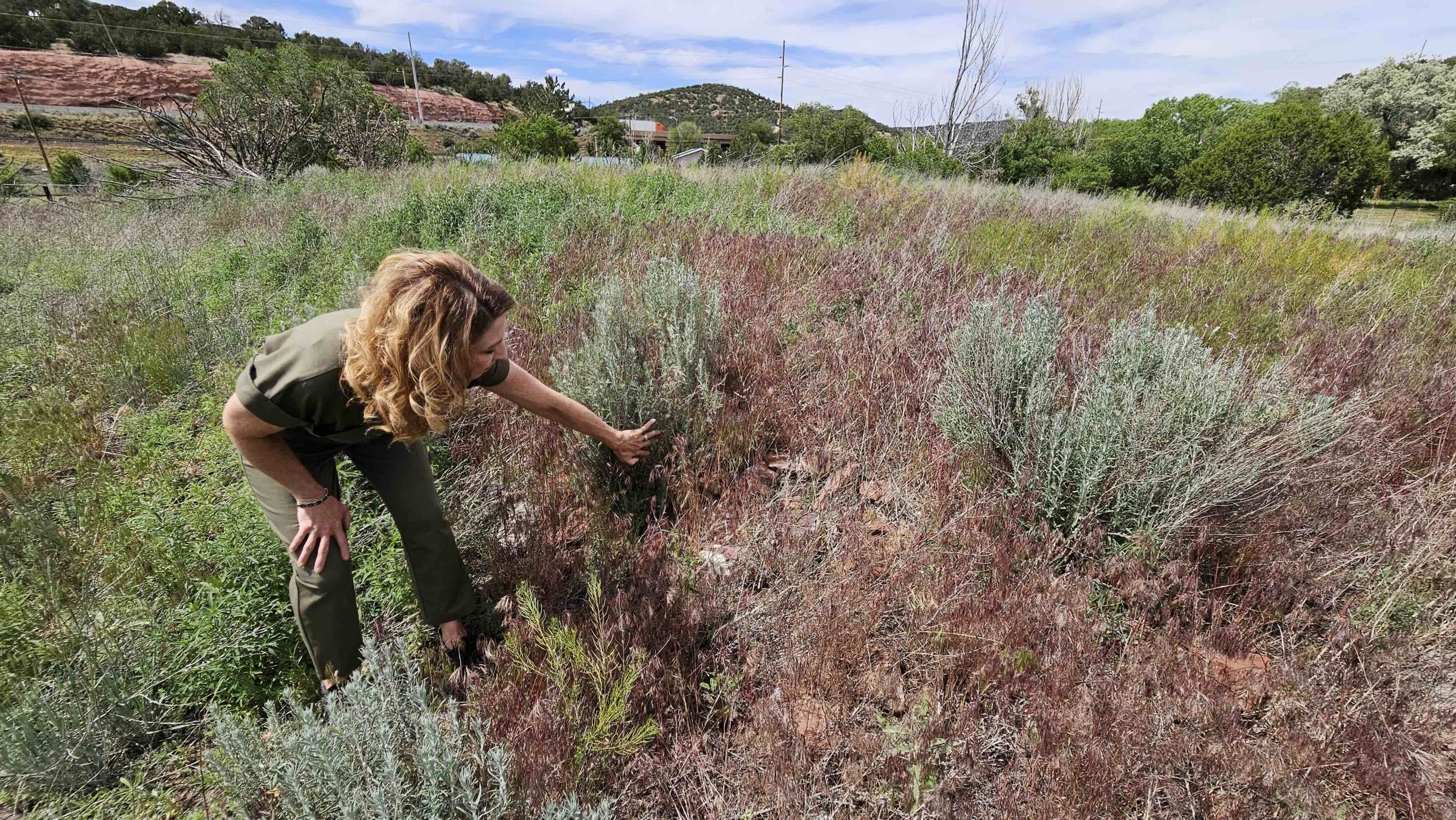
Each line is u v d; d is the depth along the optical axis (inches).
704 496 109.1
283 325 179.6
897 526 103.2
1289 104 660.1
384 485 78.7
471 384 74.8
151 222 361.1
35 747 71.0
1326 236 294.7
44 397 143.5
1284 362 118.3
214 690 81.7
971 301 149.5
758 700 76.0
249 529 94.3
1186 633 79.0
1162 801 63.5
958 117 1047.6
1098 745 63.1
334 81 717.9
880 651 81.8
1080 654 74.7
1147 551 88.3
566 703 70.7
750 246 203.6
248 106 658.2
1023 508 96.3
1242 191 647.8
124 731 77.2
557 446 113.2
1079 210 344.8
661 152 490.3
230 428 66.0
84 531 103.3
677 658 77.9
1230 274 215.9
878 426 117.7
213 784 72.3
